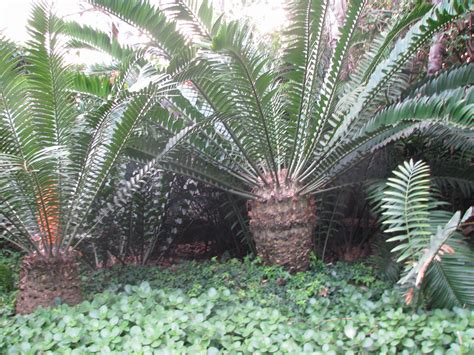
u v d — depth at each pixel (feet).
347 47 13.73
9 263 17.79
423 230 10.00
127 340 9.65
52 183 11.69
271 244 14.92
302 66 13.61
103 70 18.54
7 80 10.95
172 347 9.30
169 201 19.11
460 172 14.14
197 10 13.62
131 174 17.52
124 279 15.47
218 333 9.73
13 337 10.07
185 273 15.67
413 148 15.35
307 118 14.88
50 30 11.41
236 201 18.22
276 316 10.48
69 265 12.71
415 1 17.19
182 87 16.21
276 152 15.14
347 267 15.14
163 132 14.43
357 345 9.13
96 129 12.25
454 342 8.93
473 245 12.51
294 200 14.84
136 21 13.10
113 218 16.48
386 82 13.16
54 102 12.06
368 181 14.33
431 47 17.30
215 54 11.84
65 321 10.41
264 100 13.11
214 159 15.17
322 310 11.21
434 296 10.51
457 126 10.44
